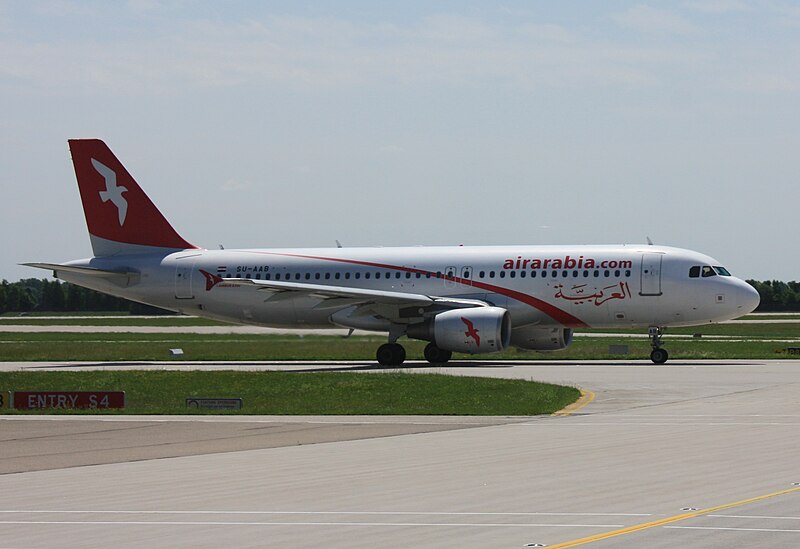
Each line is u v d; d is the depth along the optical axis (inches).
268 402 2935.5
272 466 1734.7
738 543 1103.0
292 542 1141.7
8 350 5821.9
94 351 5723.4
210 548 1117.7
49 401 2923.2
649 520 1231.5
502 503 1359.5
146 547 1126.4
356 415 2613.2
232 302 4896.7
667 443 1935.3
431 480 1552.7
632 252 4448.8
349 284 4734.3
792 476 1544.0
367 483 1535.4
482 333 4261.8
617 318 4448.8
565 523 1223.5
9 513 1334.9
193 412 2755.9
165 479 1609.3
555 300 4453.7
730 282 4350.4
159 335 7593.5
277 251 4921.3
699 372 3823.8
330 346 5290.4
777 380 3412.9
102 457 1891.0
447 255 4645.7
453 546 1112.2
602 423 2305.6
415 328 4534.9
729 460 1708.9
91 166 5059.1
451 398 2891.2
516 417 2481.5
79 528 1232.2
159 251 5027.1
